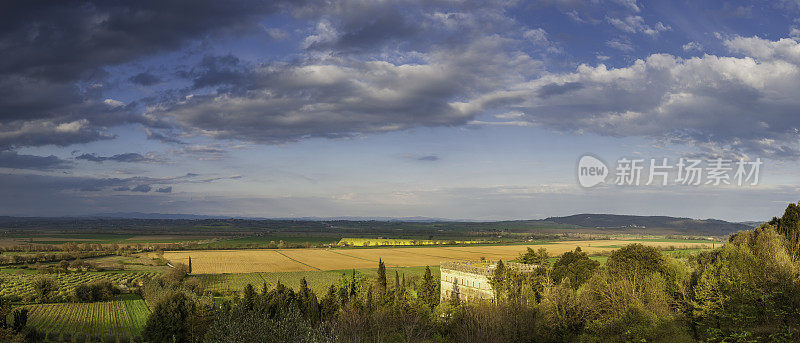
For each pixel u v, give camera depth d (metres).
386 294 103.75
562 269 109.88
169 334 95.88
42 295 138.75
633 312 65.69
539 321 75.44
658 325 60.78
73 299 140.25
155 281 160.62
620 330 64.38
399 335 83.50
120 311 129.00
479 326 73.81
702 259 109.56
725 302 63.22
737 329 57.16
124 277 194.75
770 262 69.00
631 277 86.75
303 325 50.25
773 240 84.31
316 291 143.12
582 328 74.06
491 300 85.19
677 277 86.12
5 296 137.75
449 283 111.25
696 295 68.81
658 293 73.44
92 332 106.19
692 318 66.75
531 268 108.25
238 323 49.97
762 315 57.16
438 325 89.75
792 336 51.75
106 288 149.12
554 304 75.94
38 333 98.19
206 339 52.81
